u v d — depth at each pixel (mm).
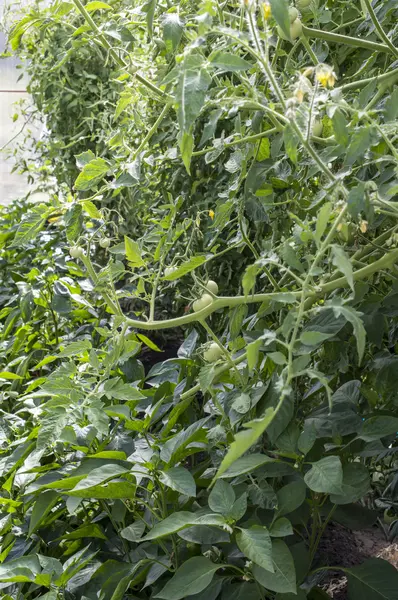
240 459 1017
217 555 1224
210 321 2240
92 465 1245
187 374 1486
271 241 1296
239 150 1196
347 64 1649
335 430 1130
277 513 1054
